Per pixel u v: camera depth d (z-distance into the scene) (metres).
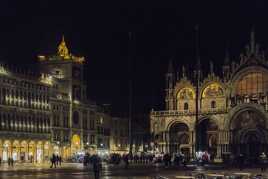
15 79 135.75
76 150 162.12
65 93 160.88
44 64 166.25
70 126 159.38
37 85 145.75
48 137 148.62
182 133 172.38
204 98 169.75
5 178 59.88
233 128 163.38
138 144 189.25
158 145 173.75
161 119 174.12
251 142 162.00
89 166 105.12
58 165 111.75
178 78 174.75
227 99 165.75
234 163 116.25
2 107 129.88
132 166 103.38
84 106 167.38
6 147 131.12
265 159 132.25
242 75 164.88
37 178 60.19
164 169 87.06
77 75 167.38
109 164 117.81
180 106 173.50
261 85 162.50
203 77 176.38
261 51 163.25
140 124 192.88
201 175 47.34
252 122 161.12
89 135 169.88
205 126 169.88
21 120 137.88
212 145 168.00
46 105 149.12
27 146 140.00
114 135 186.00
